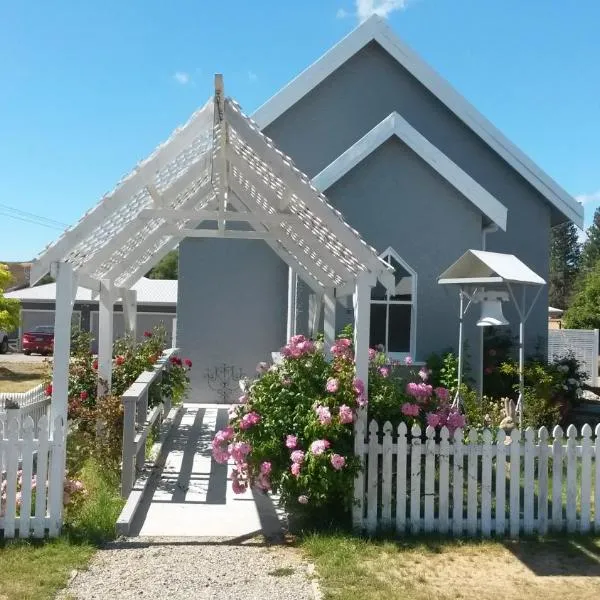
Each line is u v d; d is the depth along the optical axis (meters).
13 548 6.22
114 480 8.44
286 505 7.12
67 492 6.72
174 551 6.38
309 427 6.81
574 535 7.00
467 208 12.94
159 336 12.80
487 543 6.75
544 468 7.11
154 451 10.32
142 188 7.37
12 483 6.47
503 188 15.91
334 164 12.48
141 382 9.05
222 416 14.00
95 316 33.62
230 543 6.66
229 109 6.59
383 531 6.95
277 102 15.20
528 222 15.92
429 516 7.01
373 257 6.81
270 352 15.78
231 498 8.25
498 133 15.62
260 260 15.80
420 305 12.86
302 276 11.45
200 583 5.60
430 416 7.14
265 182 8.22
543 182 15.60
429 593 5.46
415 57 15.61
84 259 8.06
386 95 15.77
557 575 5.96
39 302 38.19
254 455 7.03
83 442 8.89
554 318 51.69
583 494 7.11
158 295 35.59
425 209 12.91
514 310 15.57
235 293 15.79
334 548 6.39
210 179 9.89
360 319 7.12
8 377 24.66
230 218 8.15
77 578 5.65
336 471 6.75
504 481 7.02
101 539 6.66
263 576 5.77
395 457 7.50
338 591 5.43
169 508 7.79
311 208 6.77
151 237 9.91
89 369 10.37
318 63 15.30
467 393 10.81
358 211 12.84
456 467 7.03
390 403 7.45
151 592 5.40
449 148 15.88
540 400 12.66
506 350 14.54
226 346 15.77
